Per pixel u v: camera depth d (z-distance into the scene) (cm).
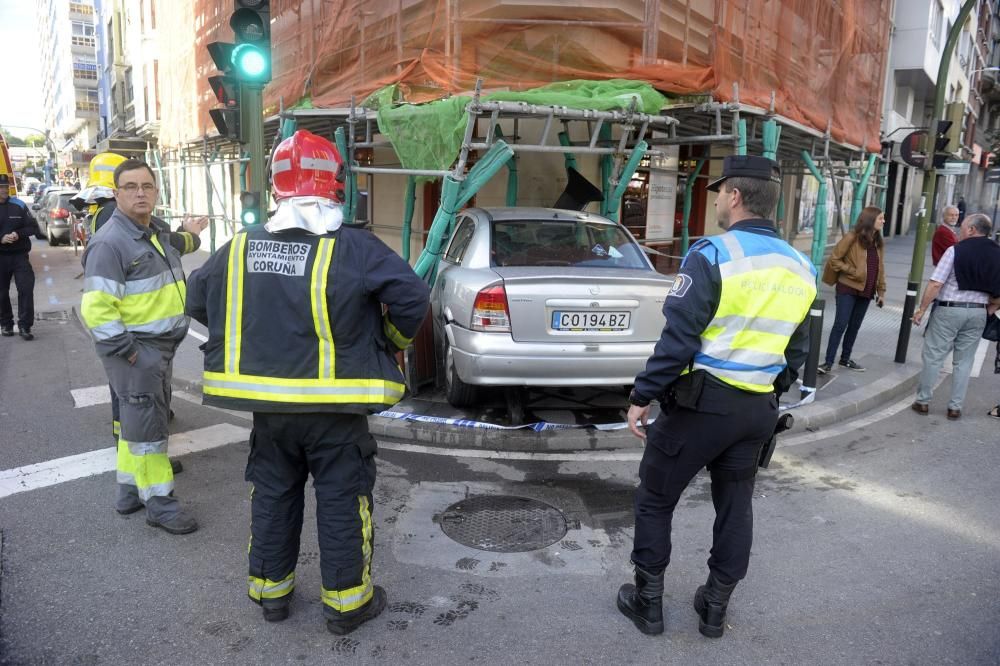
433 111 632
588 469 480
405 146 669
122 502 396
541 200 990
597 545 374
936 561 366
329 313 261
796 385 690
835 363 784
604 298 493
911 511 429
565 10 709
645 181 1059
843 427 598
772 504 436
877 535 396
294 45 955
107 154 471
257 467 293
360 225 301
